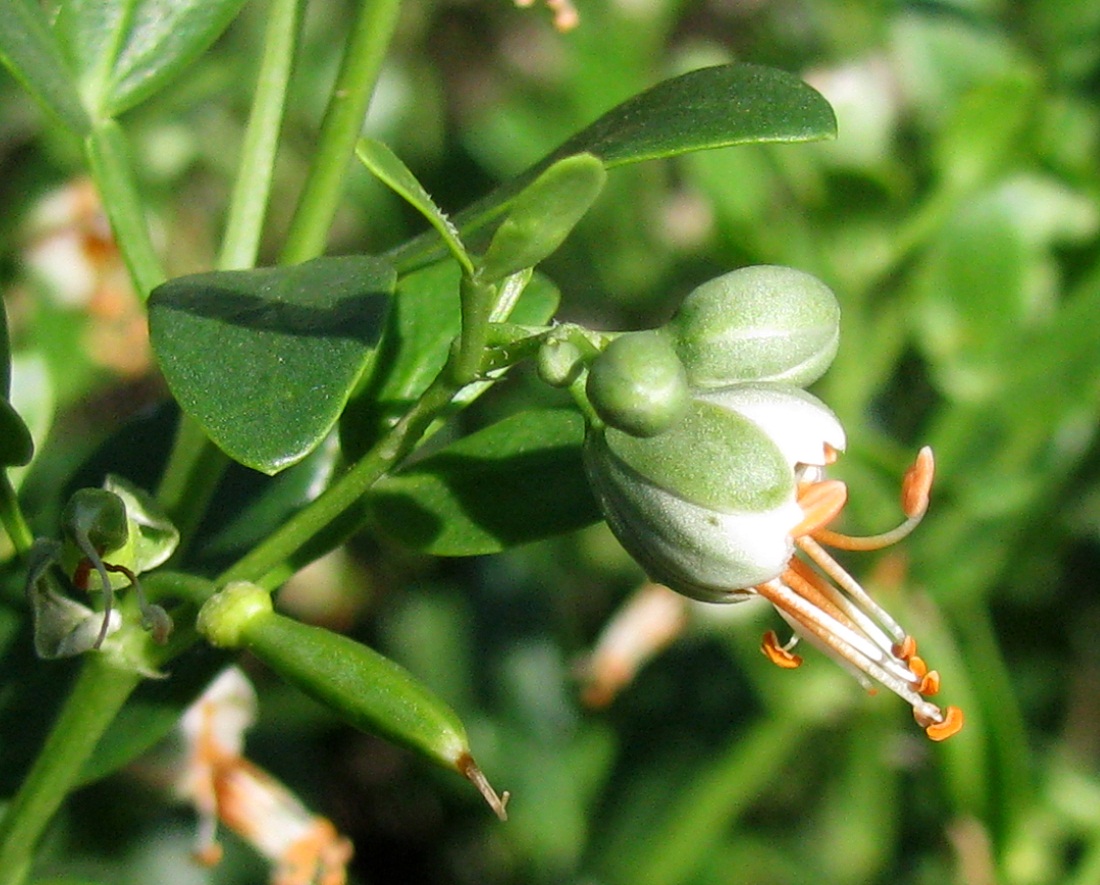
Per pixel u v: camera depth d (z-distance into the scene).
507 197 0.10
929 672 0.09
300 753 0.19
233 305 0.09
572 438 0.10
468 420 0.18
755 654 0.15
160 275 0.10
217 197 0.18
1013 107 0.14
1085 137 0.15
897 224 0.15
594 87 0.17
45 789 0.10
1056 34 0.15
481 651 0.18
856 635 0.09
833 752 0.16
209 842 0.12
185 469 0.10
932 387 0.16
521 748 0.17
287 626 0.09
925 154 0.15
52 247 0.16
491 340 0.09
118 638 0.09
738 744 0.15
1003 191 0.14
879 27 0.16
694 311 0.09
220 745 0.12
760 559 0.09
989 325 0.14
